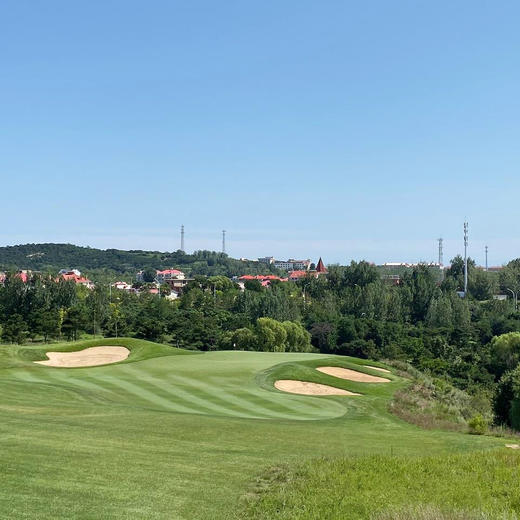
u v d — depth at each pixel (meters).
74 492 14.69
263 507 14.53
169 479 16.44
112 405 31.48
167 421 25.98
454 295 143.12
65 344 62.69
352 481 16.81
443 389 55.09
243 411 33.69
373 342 108.50
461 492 15.99
